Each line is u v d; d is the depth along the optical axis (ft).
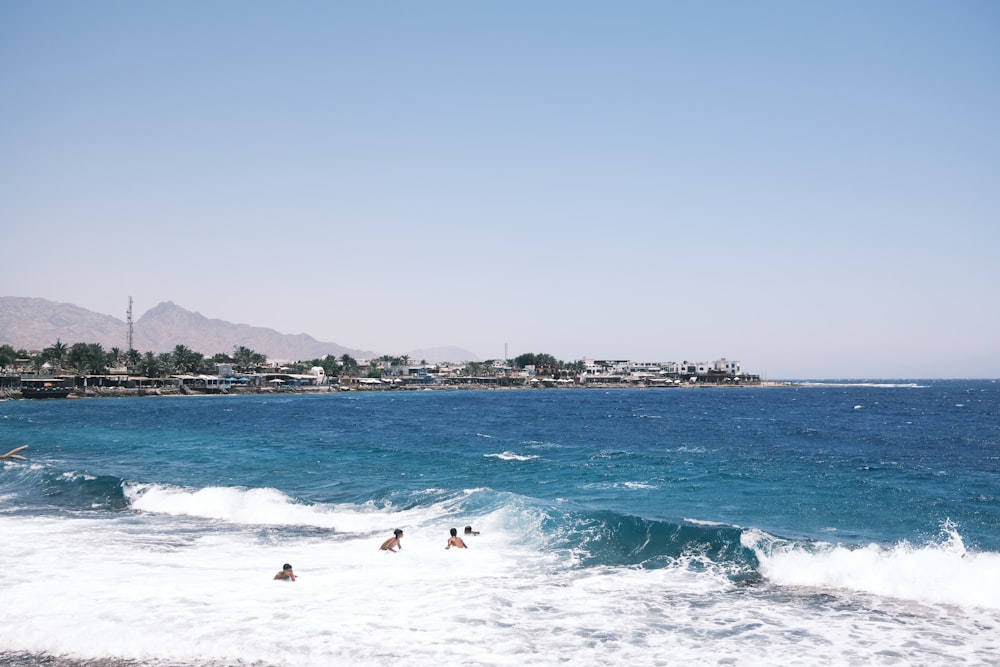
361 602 52.34
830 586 56.70
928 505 86.94
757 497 93.71
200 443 174.29
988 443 177.68
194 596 53.31
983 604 51.47
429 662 41.73
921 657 42.52
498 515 79.15
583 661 41.98
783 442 181.16
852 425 251.80
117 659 42.39
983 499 90.89
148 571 60.13
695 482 107.14
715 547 64.95
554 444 174.40
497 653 43.11
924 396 655.35
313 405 456.04
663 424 258.16
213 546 69.67
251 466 127.75
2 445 170.81
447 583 57.47
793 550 62.23
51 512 87.92
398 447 164.25
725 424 258.16
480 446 168.35
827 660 42.19
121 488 99.91
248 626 47.19
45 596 53.01
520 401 532.32
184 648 43.73
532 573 60.44
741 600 53.52
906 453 152.05
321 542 71.46
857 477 111.55
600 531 71.36
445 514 82.17
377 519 81.20
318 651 43.32
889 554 60.49
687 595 54.70
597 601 53.16
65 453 153.28
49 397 536.01
